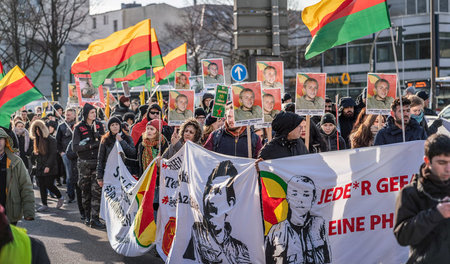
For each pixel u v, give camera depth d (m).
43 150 11.30
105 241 8.51
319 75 6.73
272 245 5.55
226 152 6.76
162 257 6.84
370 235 5.41
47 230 9.41
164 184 6.97
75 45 58.84
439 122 7.56
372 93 7.14
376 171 5.39
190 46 43.66
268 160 5.58
